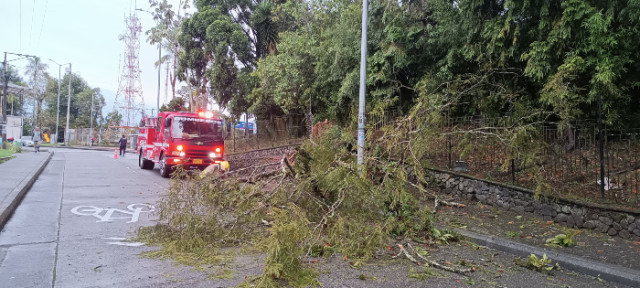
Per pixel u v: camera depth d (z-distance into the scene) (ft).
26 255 16.55
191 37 79.56
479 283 14.15
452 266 15.74
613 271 14.76
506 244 18.30
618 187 22.08
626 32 21.97
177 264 15.57
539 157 23.67
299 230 15.34
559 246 18.20
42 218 23.89
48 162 67.51
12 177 39.83
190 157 46.42
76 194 33.32
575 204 21.54
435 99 24.00
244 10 77.87
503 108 30.71
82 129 185.88
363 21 33.14
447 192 29.78
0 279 13.74
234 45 71.97
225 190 19.76
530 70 25.34
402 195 19.99
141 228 20.57
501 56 28.25
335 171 19.38
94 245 18.11
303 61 53.26
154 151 52.70
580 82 25.39
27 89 182.80
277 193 19.85
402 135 21.02
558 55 24.29
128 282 13.57
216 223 18.63
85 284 13.34
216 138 48.47
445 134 23.31
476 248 18.70
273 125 69.67
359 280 14.16
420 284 13.88
